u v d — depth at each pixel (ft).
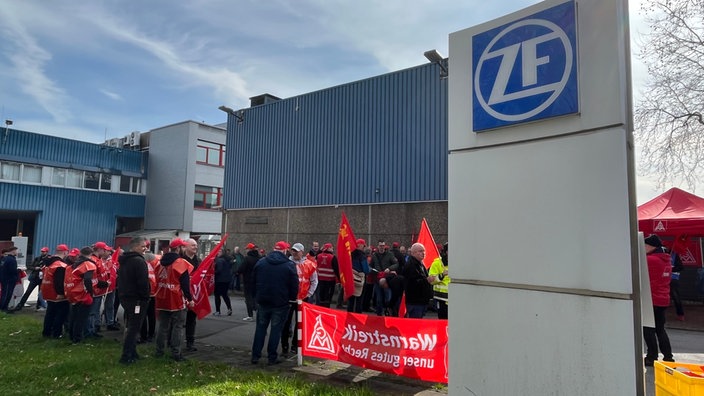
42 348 24.22
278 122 64.39
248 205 66.18
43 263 41.50
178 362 21.34
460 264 10.50
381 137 52.80
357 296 32.86
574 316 8.63
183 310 22.34
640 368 8.27
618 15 8.54
